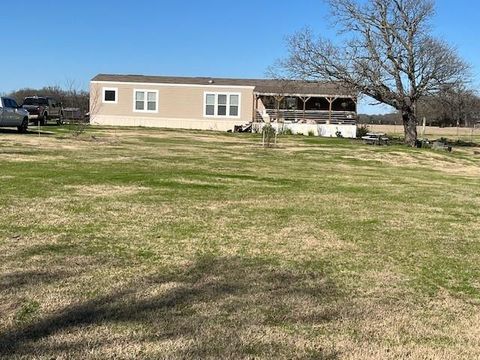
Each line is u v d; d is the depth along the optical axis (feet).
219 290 15.37
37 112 109.50
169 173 43.06
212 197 32.04
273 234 22.72
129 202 29.01
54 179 36.63
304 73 112.47
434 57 105.70
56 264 17.28
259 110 140.67
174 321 13.02
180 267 17.47
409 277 17.35
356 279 16.92
